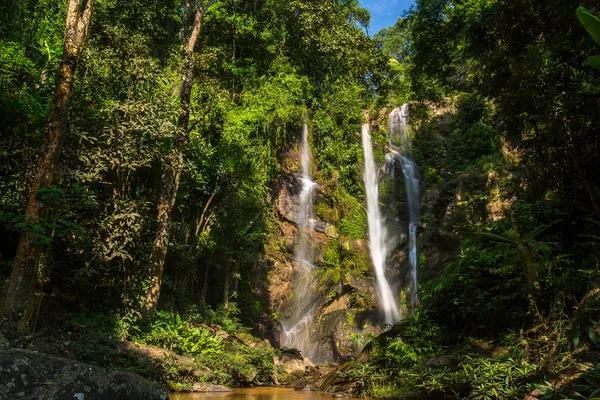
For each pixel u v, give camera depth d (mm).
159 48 11664
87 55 8422
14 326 5406
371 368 6824
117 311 8484
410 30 13969
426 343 6699
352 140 24156
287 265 18484
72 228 6363
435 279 7680
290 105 20797
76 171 7008
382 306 19141
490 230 7238
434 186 21984
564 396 3352
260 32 20641
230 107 17344
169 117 9188
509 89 6816
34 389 3424
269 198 19016
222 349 9648
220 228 14586
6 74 8945
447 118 24828
